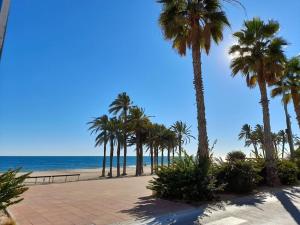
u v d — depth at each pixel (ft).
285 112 80.94
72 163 445.37
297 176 55.36
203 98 40.63
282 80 78.13
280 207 29.37
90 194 37.88
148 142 162.50
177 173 33.68
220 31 45.91
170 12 44.39
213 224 22.39
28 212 25.96
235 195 36.81
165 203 30.53
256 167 43.68
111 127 153.69
